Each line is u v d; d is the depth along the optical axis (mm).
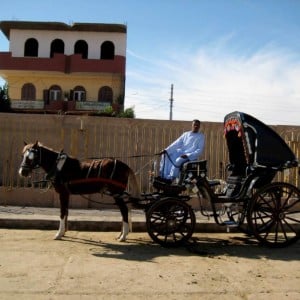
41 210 11797
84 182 9062
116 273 6918
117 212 11805
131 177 9234
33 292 5988
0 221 10273
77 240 9156
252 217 9172
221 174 13109
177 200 8836
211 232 10383
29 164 9000
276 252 8680
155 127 13992
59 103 36469
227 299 5977
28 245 8555
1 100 34562
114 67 37281
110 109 34125
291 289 6418
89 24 37750
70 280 6516
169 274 6961
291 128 13898
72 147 12617
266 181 9172
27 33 38625
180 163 9180
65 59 37500
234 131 9430
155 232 9023
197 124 9531
